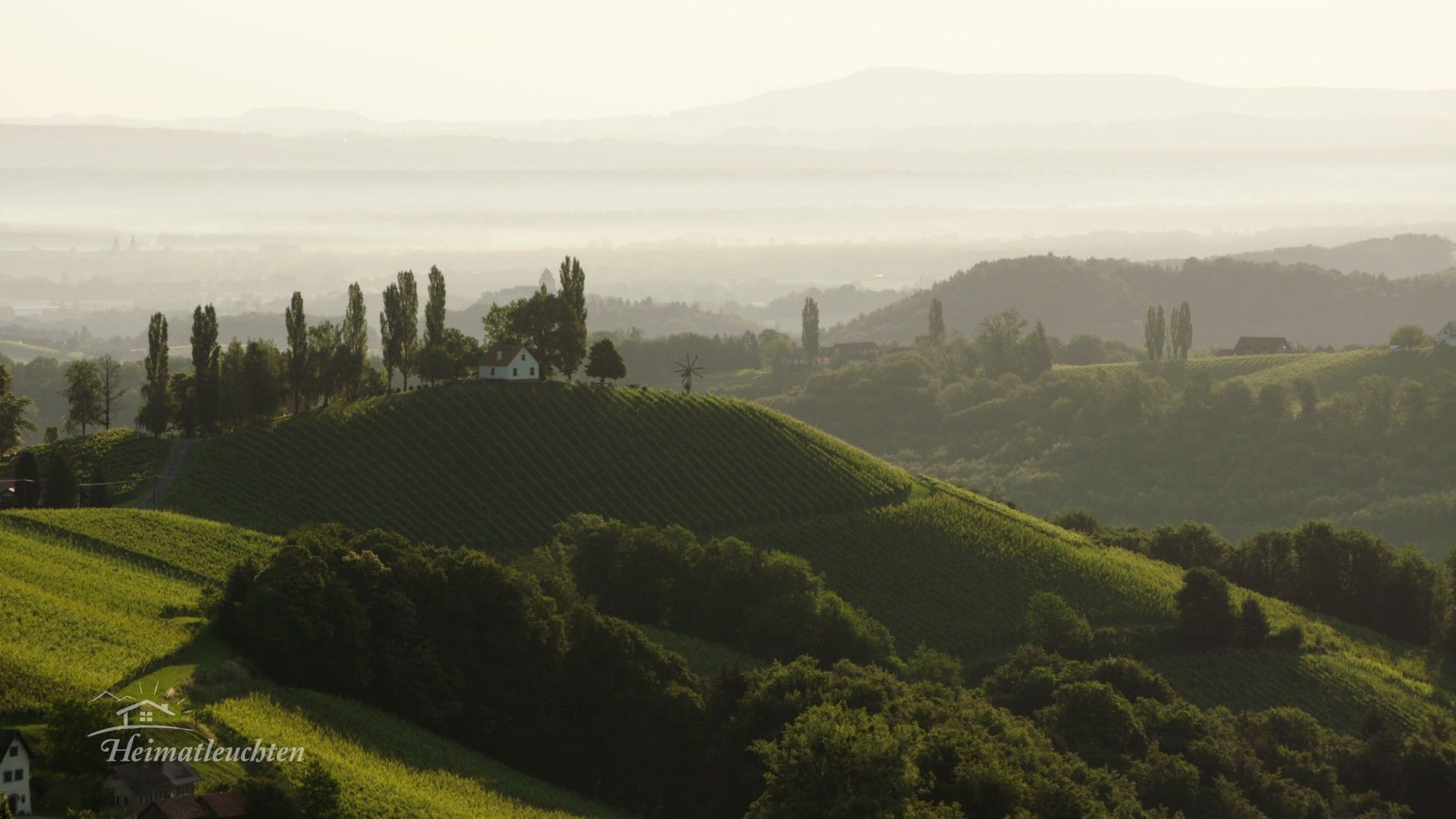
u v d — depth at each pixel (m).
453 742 158.25
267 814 117.69
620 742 166.38
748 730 162.50
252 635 154.12
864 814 130.88
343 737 142.50
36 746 120.81
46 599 160.88
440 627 167.88
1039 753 162.25
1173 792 169.50
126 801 115.62
